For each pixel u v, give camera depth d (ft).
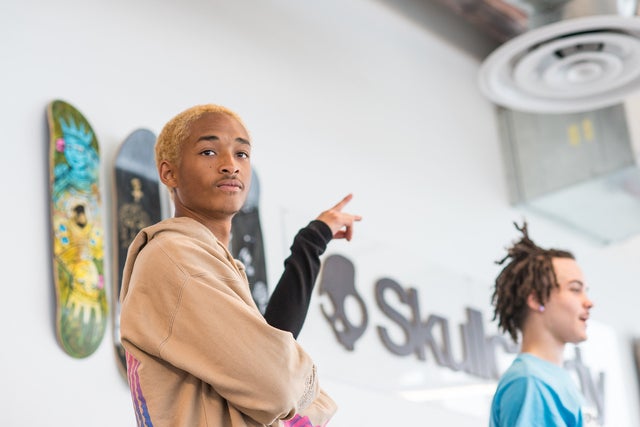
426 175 19.65
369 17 19.75
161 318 6.44
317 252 8.06
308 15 18.31
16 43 13.28
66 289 12.41
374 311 17.19
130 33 14.88
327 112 17.94
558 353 10.90
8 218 12.34
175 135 7.43
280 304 7.66
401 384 16.99
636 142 20.92
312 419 7.10
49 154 12.97
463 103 21.44
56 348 12.19
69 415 12.00
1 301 11.89
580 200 21.88
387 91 19.52
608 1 18.34
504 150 22.17
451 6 20.59
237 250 14.90
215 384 6.18
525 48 18.26
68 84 13.70
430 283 18.57
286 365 6.27
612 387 22.15
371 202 18.08
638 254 25.00
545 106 20.21
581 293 11.08
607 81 19.29
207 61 15.97
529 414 9.72
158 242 6.70
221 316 6.30
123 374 12.73
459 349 18.53
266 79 16.93
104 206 13.52
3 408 11.43
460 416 17.89
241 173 7.36
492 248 20.61
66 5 14.11
